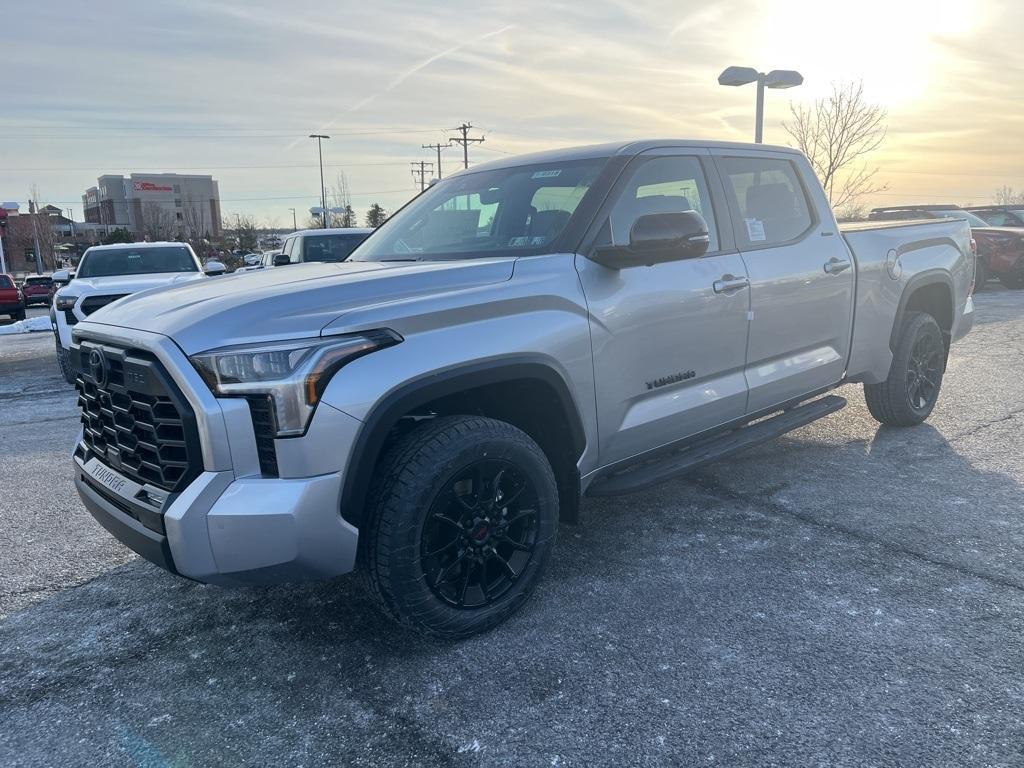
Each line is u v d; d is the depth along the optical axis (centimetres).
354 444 249
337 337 249
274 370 242
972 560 339
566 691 255
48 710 257
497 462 284
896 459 480
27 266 7931
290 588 340
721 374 382
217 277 347
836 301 446
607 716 241
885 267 482
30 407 789
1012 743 221
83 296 896
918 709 238
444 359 268
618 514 408
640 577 335
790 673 260
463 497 283
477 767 221
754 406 404
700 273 364
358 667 275
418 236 388
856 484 439
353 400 248
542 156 394
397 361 258
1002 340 906
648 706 245
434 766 223
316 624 307
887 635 281
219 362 241
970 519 384
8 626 315
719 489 441
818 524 385
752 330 392
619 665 269
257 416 245
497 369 281
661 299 344
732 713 240
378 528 262
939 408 597
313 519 245
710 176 392
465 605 285
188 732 243
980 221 1609
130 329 269
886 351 498
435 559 275
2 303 2478
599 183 345
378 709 250
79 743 239
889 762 215
